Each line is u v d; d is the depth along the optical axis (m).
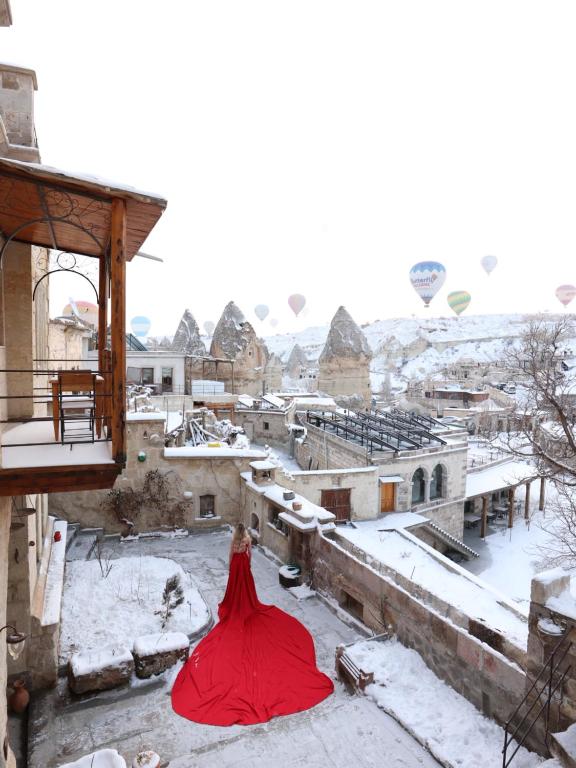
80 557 14.38
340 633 11.05
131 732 7.91
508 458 37.97
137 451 16.89
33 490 5.11
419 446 27.06
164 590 11.92
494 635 8.06
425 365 161.75
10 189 5.32
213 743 7.69
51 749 7.53
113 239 5.16
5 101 7.48
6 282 8.12
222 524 17.73
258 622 10.67
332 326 66.69
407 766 7.26
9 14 5.41
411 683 8.81
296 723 8.12
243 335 56.34
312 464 32.41
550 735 6.46
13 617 8.39
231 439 22.72
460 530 29.30
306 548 13.41
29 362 8.41
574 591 15.58
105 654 9.09
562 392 14.90
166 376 38.97
